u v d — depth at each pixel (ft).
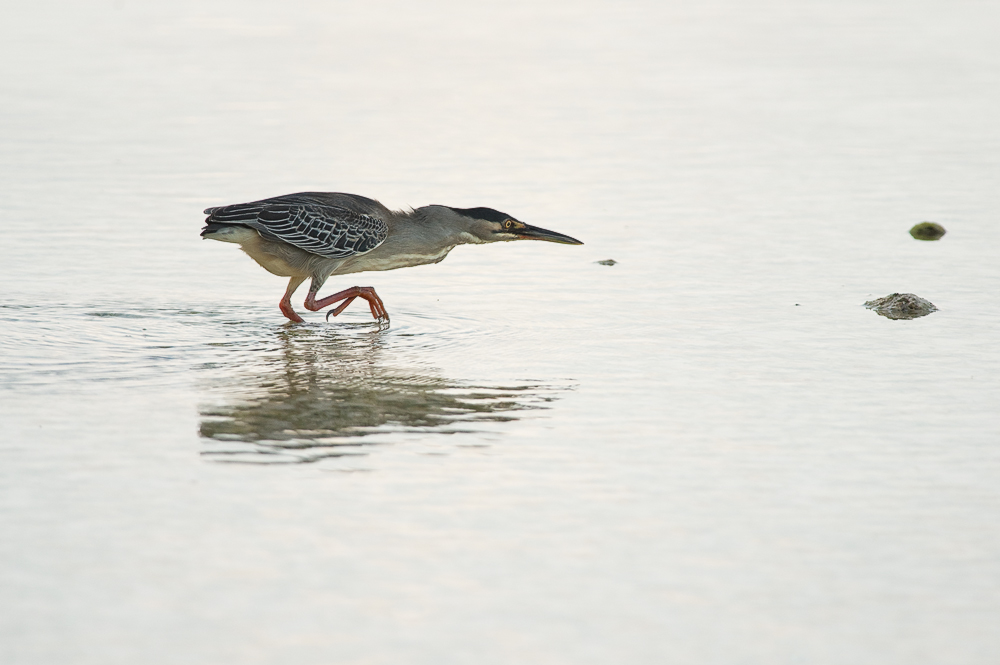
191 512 30.89
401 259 53.47
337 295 50.88
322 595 26.63
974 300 52.13
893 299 51.06
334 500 31.76
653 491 32.42
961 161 79.97
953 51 123.13
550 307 52.34
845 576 27.66
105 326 49.11
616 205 69.97
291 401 40.22
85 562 28.04
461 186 73.87
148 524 30.12
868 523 30.40
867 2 159.84
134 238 62.95
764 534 29.78
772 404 39.50
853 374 42.63
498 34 133.90
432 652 24.40
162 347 46.62
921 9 152.97
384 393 41.06
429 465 34.30
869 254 59.77
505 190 73.10
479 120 93.71
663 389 41.19
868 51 123.65
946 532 29.94
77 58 117.29
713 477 33.37
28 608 25.91
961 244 61.46
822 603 26.45
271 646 24.56
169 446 35.68
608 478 33.32
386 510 31.12
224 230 50.06
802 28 138.72
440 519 30.58
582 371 43.42
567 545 29.14
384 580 27.32
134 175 76.23
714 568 28.02
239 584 27.07
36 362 44.01
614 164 79.97
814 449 35.47
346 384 42.14
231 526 30.07
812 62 117.80
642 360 44.57
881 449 35.45
